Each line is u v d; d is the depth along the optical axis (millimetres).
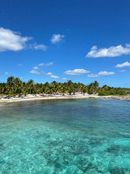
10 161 23656
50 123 45406
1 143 30156
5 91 137250
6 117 53844
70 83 196875
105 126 42312
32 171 21156
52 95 182375
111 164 22609
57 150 27141
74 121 48375
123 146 28656
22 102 114000
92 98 169750
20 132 36625
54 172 20875
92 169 21484
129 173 20453
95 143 30078
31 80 163875
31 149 27625
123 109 78812
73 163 23047
